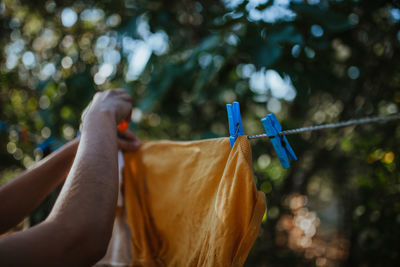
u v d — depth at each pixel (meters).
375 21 1.66
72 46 2.32
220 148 0.73
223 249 0.58
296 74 1.29
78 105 1.97
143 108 1.72
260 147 2.15
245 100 1.78
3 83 2.55
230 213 0.59
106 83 2.20
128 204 0.86
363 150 2.05
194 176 0.76
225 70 1.77
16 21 2.53
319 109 2.23
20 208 0.65
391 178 2.03
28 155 2.51
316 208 3.19
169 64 1.75
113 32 2.17
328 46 1.31
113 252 0.91
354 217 2.21
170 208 0.79
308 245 2.83
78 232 0.39
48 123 2.01
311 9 1.24
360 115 1.95
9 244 0.34
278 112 2.25
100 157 0.49
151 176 0.84
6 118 2.47
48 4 2.35
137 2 1.87
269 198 2.46
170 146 0.84
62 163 0.71
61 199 0.42
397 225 1.98
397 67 1.76
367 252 2.07
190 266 0.69
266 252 2.46
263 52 1.24
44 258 0.36
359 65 1.79
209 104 2.08
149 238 0.83
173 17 1.84
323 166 2.37
